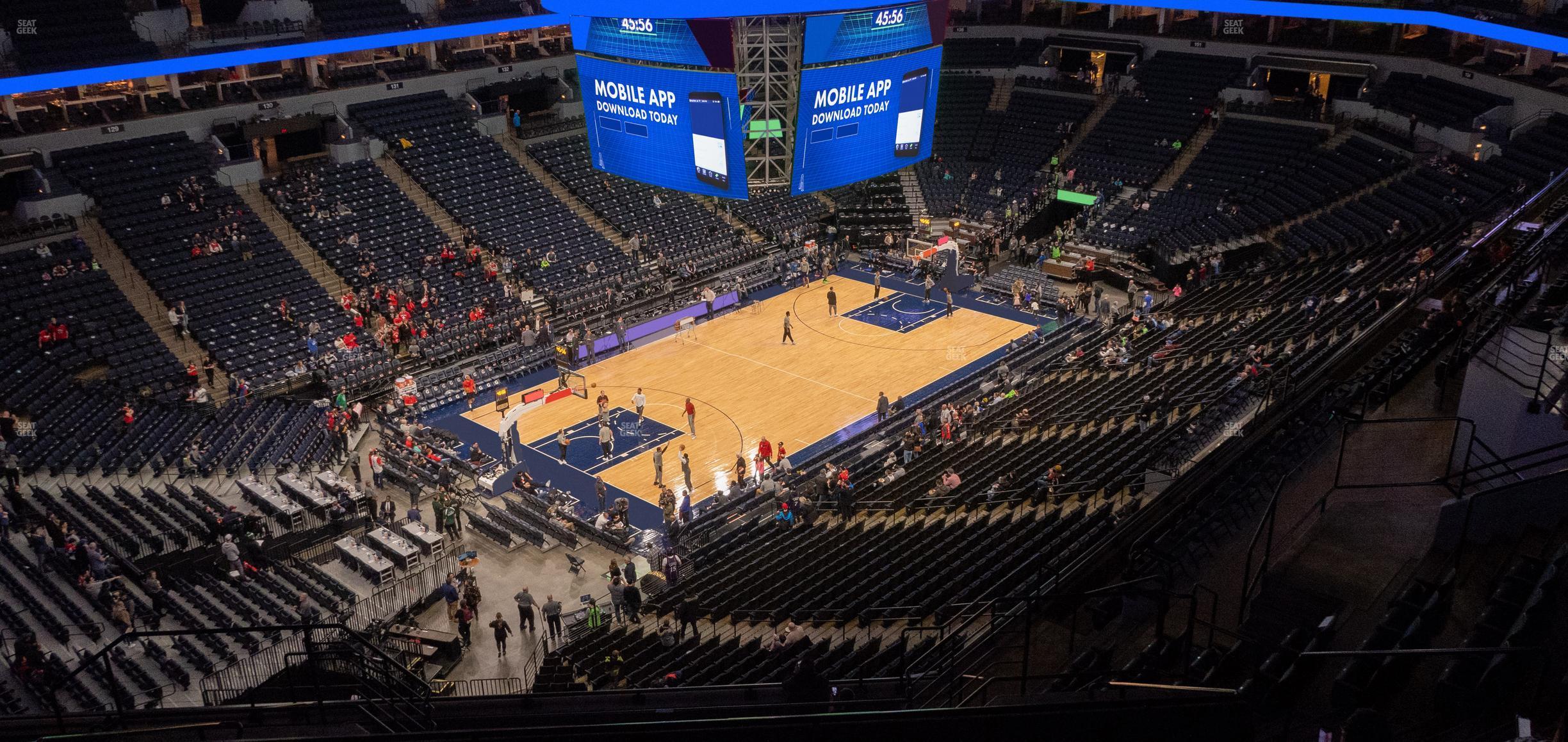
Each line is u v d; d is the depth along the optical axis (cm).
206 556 2556
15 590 2239
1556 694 951
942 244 4644
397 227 4341
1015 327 4225
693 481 3183
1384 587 1245
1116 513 2145
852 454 3200
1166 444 2367
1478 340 1705
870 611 2077
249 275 3906
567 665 2183
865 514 2681
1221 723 984
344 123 4644
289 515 2759
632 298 4328
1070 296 4369
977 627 1912
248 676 2078
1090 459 2566
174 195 4091
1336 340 2359
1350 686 1030
